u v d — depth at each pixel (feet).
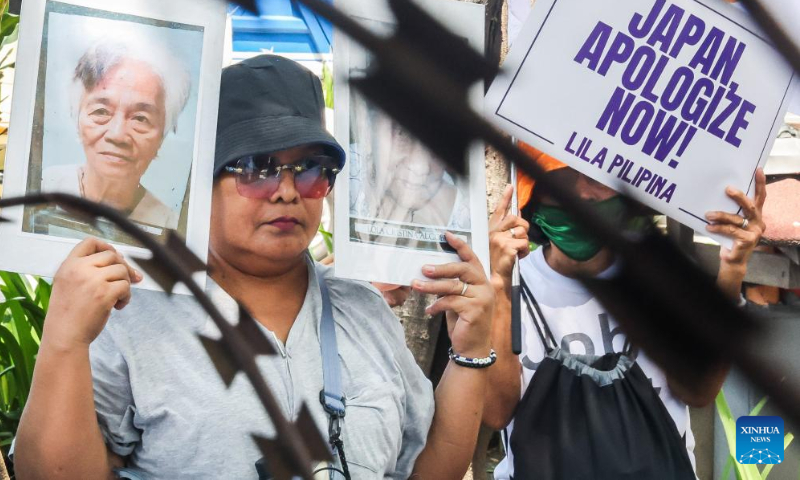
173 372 6.40
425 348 9.91
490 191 9.79
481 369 7.36
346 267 6.94
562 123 7.93
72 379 5.91
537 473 8.13
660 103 8.04
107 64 6.37
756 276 11.16
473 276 7.16
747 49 8.09
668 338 8.81
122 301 6.08
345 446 6.61
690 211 8.28
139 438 6.45
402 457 7.26
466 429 7.29
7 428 8.75
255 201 6.69
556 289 8.77
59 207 6.22
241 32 9.32
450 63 7.47
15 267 6.10
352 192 7.00
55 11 6.32
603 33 7.90
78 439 5.96
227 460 6.34
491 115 7.82
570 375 8.36
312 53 9.45
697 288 9.05
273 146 6.62
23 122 6.22
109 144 6.33
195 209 6.44
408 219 7.10
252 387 6.48
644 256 8.87
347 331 6.97
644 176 8.12
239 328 6.59
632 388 8.36
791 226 10.84
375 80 7.18
